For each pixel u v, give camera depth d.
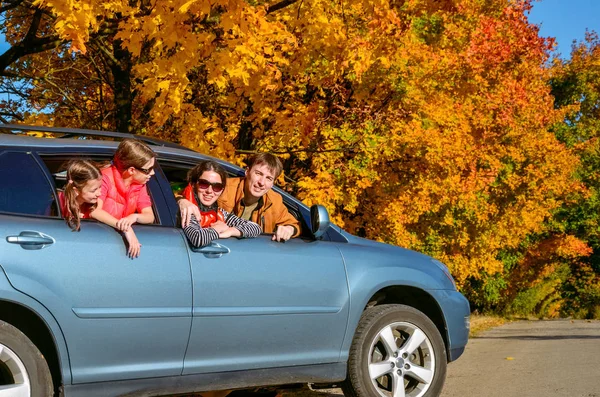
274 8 8.52
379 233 16.31
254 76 8.77
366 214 16.31
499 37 18.20
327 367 5.34
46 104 11.16
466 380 8.09
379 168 15.67
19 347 4.02
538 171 26.77
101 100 11.11
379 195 15.94
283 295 5.06
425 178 16.31
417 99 14.98
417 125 15.15
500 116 19.30
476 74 17.06
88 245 4.26
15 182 4.18
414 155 15.56
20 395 3.99
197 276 4.65
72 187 4.24
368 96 13.89
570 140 46.66
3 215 4.07
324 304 5.28
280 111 10.34
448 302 5.98
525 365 9.60
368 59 9.32
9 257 3.98
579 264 49.62
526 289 43.28
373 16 8.88
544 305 47.56
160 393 4.55
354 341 5.50
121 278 4.34
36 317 4.13
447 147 16.03
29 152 4.33
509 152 25.12
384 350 5.78
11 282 3.96
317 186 12.09
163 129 9.95
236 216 5.10
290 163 13.50
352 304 5.43
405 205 16.11
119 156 4.51
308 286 5.20
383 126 14.04
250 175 5.25
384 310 5.64
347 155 13.51
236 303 4.82
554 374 8.54
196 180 5.03
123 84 9.68
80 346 4.21
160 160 5.01
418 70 15.18
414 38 15.37
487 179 19.02
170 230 4.68
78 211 4.24
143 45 8.41
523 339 16.64
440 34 17.75
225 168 5.38
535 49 18.67
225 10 7.36
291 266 5.14
